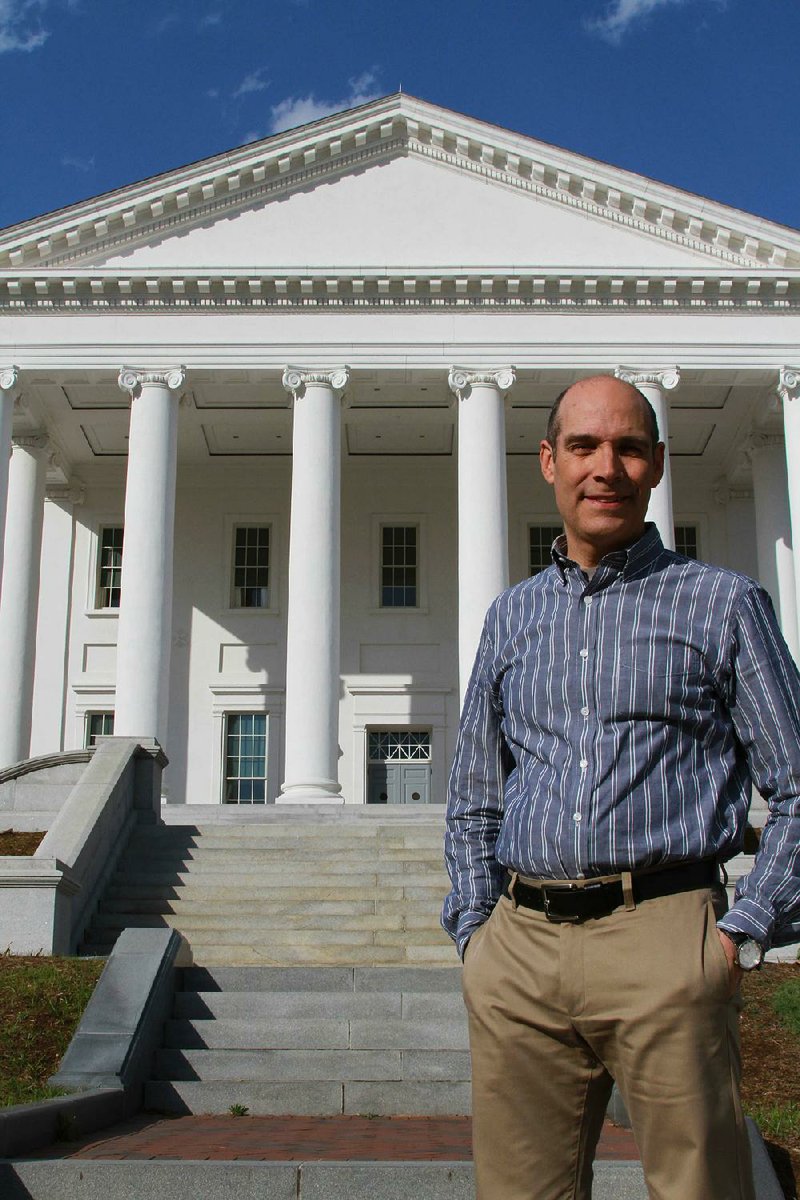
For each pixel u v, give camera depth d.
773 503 36.81
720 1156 3.38
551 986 3.60
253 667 39.53
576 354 33.53
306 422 32.91
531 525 40.81
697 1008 3.41
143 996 9.91
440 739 38.94
